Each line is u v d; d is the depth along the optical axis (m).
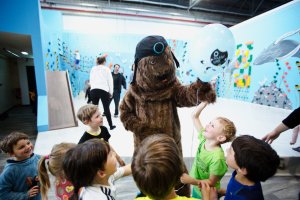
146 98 1.17
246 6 7.33
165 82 1.15
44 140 2.85
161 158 0.63
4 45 4.60
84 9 6.93
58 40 6.43
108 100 3.17
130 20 7.50
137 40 7.27
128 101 1.27
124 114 1.27
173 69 1.16
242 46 5.95
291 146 2.48
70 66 6.82
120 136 2.95
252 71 5.59
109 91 3.17
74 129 3.38
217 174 1.05
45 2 6.47
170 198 0.68
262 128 3.34
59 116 3.56
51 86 3.84
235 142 0.87
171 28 7.96
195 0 6.54
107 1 6.68
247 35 5.73
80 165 0.78
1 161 2.46
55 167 1.01
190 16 7.67
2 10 3.25
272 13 4.86
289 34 4.43
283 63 4.63
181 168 0.68
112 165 0.86
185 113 4.73
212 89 1.17
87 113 1.52
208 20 8.15
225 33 1.11
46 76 3.87
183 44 7.59
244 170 0.81
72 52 6.80
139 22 7.60
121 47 7.20
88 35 6.86
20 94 7.84
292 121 1.23
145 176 0.63
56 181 1.04
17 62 7.72
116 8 7.02
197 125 1.35
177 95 1.18
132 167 0.69
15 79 7.84
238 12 7.57
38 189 1.18
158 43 1.07
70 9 6.80
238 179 0.88
